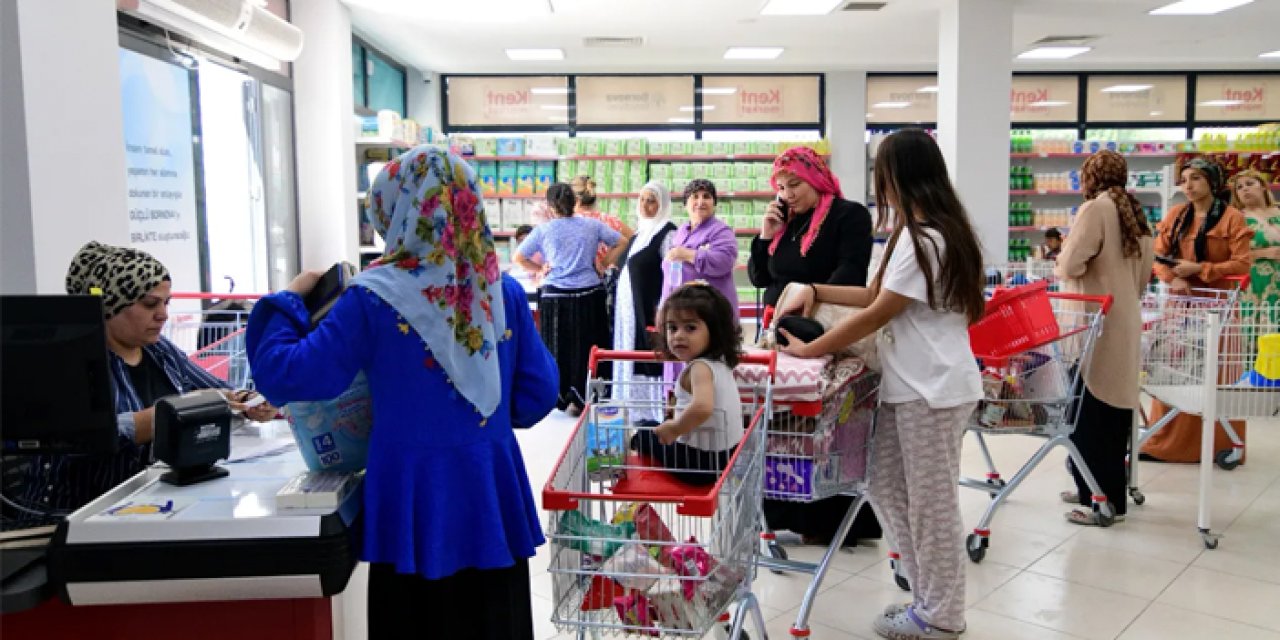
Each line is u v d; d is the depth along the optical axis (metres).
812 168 3.21
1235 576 3.20
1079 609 2.93
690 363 2.18
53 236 2.82
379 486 1.63
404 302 1.61
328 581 1.48
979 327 3.11
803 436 2.44
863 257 3.13
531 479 4.57
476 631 1.75
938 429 2.46
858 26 8.13
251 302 3.69
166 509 1.52
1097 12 7.61
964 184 7.28
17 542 1.54
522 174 9.72
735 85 10.62
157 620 1.56
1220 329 3.65
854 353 2.73
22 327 1.50
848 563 3.36
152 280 1.93
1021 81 10.79
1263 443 5.19
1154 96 10.82
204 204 5.25
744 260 9.87
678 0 7.08
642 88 10.57
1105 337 3.67
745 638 2.59
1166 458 4.78
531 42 8.71
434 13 7.35
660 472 2.22
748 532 2.13
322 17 6.76
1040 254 9.33
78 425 1.51
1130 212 3.63
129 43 4.39
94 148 3.01
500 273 1.82
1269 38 8.87
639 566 1.87
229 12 4.49
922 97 10.72
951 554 2.51
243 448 1.98
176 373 2.15
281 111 6.59
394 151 7.53
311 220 6.88
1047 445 3.39
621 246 6.10
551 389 1.90
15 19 2.68
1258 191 4.79
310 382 1.55
